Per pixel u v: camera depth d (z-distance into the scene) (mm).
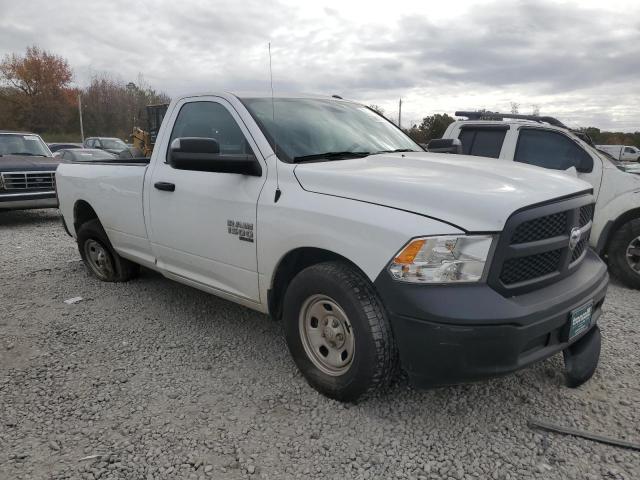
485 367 2562
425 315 2572
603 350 3895
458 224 2596
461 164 3355
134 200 4531
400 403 3150
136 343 4066
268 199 3309
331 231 2930
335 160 3475
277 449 2760
